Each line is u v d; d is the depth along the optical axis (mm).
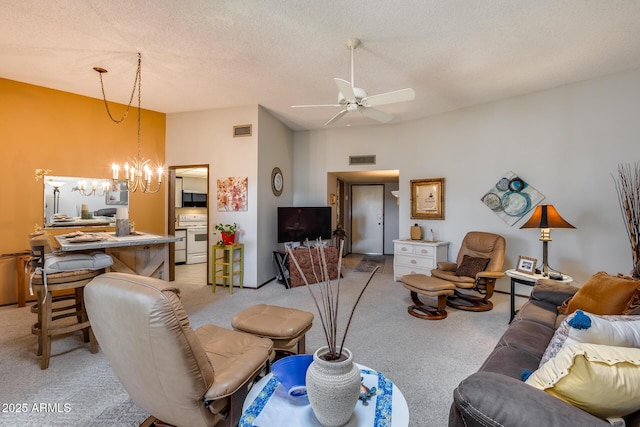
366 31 2703
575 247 3785
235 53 3100
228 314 3555
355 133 5945
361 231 8750
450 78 3678
